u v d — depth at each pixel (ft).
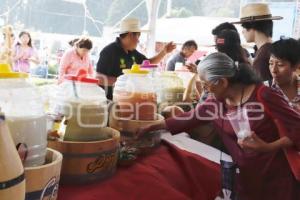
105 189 3.11
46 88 3.47
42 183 2.35
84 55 8.79
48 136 3.06
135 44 8.00
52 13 10.19
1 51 7.38
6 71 2.41
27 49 7.97
